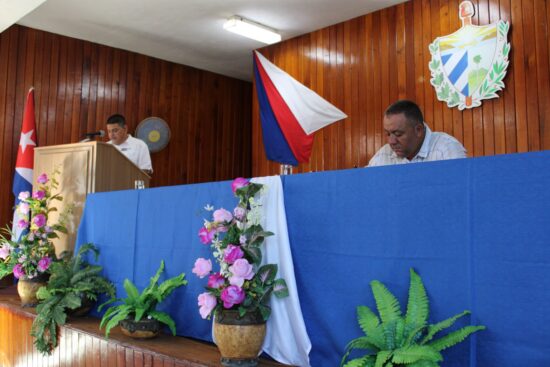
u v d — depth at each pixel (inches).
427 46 174.9
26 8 153.4
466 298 52.4
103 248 108.1
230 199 79.7
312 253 67.5
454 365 52.7
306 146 205.2
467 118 163.2
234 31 199.2
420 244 56.7
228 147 272.2
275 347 70.2
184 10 190.5
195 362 70.6
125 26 205.8
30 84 203.6
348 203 63.9
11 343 121.0
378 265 60.1
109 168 137.5
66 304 101.7
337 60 202.2
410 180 58.4
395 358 47.9
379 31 189.3
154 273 92.9
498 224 51.1
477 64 160.6
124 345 83.1
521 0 152.7
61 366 101.3
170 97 248.8
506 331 49.5
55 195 134.3
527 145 149.6
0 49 196.7
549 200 48.0
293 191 70.6
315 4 185.0
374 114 188.9
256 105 231.8
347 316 62.4
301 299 68.1
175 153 249.8
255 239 68.9
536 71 149.0
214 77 268.1
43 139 205.3
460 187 54.3
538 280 48.0
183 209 88.9
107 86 226.2
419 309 53.2
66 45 214.4
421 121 92.2
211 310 68.9
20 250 123.3
